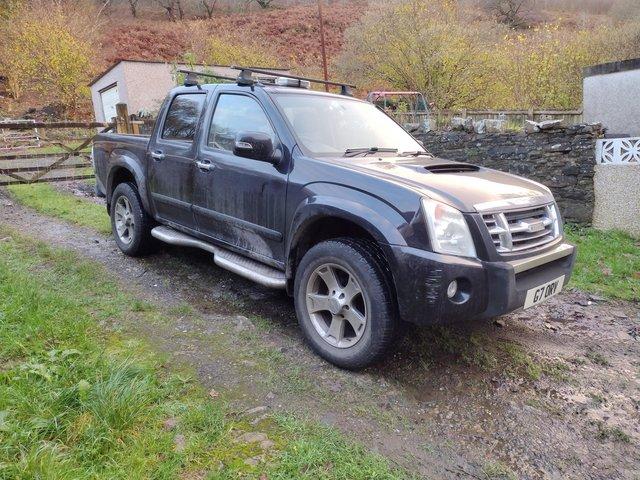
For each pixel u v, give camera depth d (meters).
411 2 17.19
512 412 2.76
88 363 2.66
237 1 45.03
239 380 2.84
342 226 3.21
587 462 2.38
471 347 3.48
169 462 2.05
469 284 2.67
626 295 4.66
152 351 3.07
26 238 5.52
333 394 2.78
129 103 18.09
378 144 4.00
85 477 1.87
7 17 26.50
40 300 3.43
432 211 2.68
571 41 16.06
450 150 8.12
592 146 6.75
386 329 2.83
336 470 2.13
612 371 3.28
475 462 2.33
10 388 2.31
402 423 2.58
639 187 6.39
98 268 4.67
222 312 3.89
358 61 19.59
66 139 13.07
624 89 10.08
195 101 4.39
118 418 2.21
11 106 24.22
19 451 1.95
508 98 16.45
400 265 2.68
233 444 2.25
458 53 16.19
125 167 5.01
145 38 33.16
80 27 27.78
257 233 3.60
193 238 4.39
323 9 41.72
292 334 3.55
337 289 3.07
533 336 3.77
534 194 3.21
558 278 3.16
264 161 3.42
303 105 3.84
